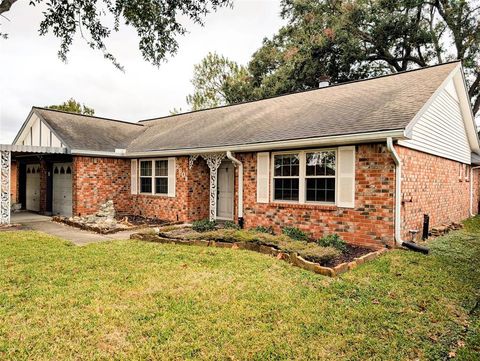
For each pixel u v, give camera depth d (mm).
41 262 5965
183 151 10969
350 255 6555
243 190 10008
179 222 11727
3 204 10898
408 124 6402
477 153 16312
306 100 11617
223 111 14766
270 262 5918
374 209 7227
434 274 5383
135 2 7852
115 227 10023
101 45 8398
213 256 6352
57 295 4352
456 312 4066
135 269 5516
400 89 9023
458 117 12258
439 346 3301
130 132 16156
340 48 21953
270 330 3488
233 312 3867
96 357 2971
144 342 3225
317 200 8312
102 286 4691
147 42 8758
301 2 23344
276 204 9055
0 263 5871
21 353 3014
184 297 4301
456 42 21031
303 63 22766
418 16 21453
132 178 13812
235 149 9477
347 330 3521
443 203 10672
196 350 3102
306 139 7746
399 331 3543
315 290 4617
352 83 11695
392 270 5520
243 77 28078
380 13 21672
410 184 7840
